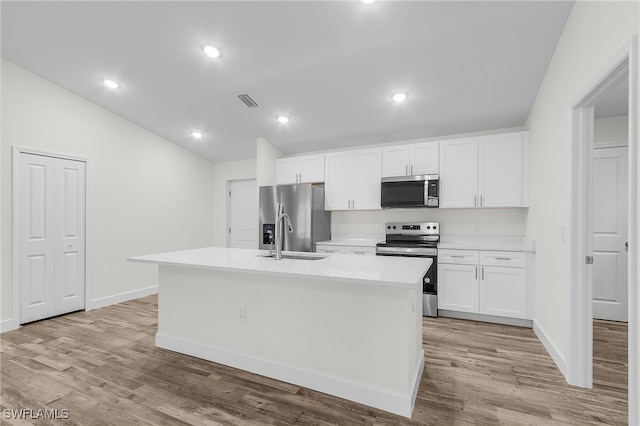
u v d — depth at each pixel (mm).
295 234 4023
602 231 3271
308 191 3949
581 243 1977
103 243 3820
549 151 2494
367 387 1802
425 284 3422
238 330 2240
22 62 2996
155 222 4473
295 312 2037
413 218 4086
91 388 1968
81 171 3592
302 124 3916
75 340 2742
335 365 1913
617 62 1446
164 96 3479
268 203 4219
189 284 2451
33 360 2357
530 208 3188
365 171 4027
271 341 2119
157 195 4500
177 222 4816
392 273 1720
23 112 3090
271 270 1834
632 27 1337
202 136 4488
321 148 4648
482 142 3434
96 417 1683
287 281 2064
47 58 2922
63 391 1934
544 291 2627
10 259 3012
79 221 3584
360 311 1844
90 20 2414
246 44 2547
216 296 2328
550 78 2486
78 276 3584
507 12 2066
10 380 2064
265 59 2734
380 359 1789
